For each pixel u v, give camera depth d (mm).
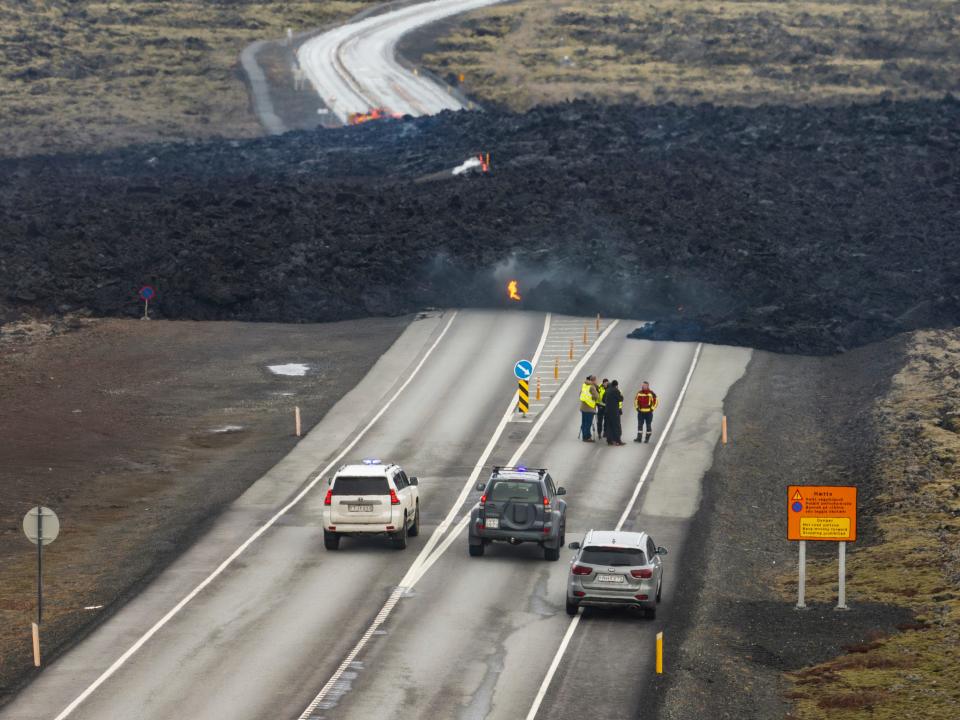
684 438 69125
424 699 35219
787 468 64938
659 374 82938
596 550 41875
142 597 44406
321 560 48594
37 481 61031
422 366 85062
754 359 87312
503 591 44875
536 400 76750
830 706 35188
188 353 89375
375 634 40438
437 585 45469
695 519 55656
